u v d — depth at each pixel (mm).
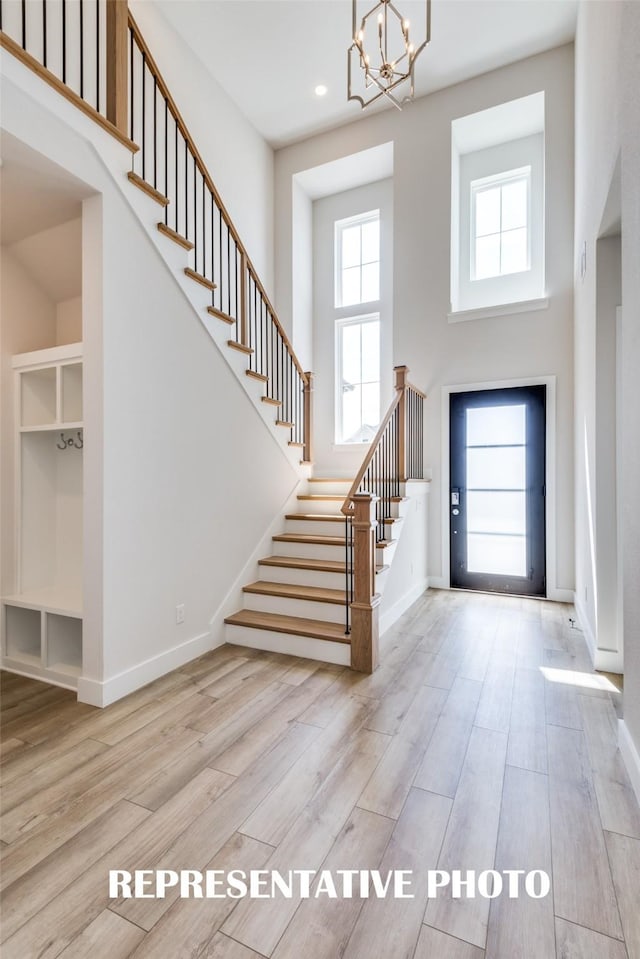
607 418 2758
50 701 2430
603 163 2447
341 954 1137
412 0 3779
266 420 3824
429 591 4645
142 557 2592
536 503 4398
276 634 3080
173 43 4105
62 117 2113
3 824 1559
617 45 2025
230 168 4887
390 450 3867
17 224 2654
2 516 2957
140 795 1704
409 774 1830
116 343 2416
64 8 2188
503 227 4953
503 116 4605
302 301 5766
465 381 4672
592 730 2139
